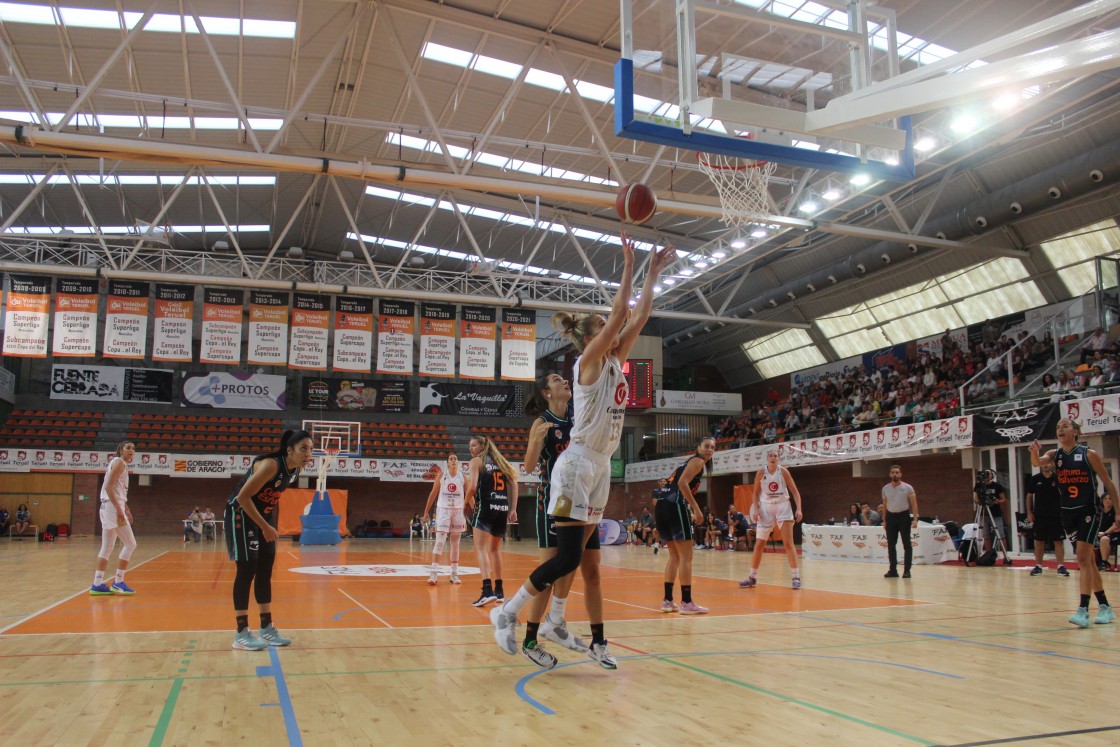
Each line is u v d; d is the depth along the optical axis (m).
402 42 17.61
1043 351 22.23
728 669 4.57
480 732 3.22
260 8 16.41
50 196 26.70
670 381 40.91
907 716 3.48
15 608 7.60
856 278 28.86
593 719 3.43
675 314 28.44
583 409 4.18
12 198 26.48
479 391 35.88
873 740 3.10
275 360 23.67
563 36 16.62
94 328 22.64
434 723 3.37
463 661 4.84
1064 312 23.09
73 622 6.60
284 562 16.11
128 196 27.31
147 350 34.69
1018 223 23.19
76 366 32.06
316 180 25.78
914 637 5.89
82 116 20.75
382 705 3.69
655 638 5.81
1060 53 4.38
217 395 33.16
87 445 31.50
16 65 16.53
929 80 5.39
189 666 4.66
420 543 27.73
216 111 20.97
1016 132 17.86
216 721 3.40
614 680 4.26
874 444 22.23
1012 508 18.08
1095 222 21.84
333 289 24.48
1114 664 4.77
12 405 32.44
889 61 7.76
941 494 22.53
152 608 7.64
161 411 34.22
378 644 5.52
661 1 7.56
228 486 33.31
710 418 36.97
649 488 34.59
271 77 19.19
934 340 28.78
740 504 28.16
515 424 38.44
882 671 4.52
